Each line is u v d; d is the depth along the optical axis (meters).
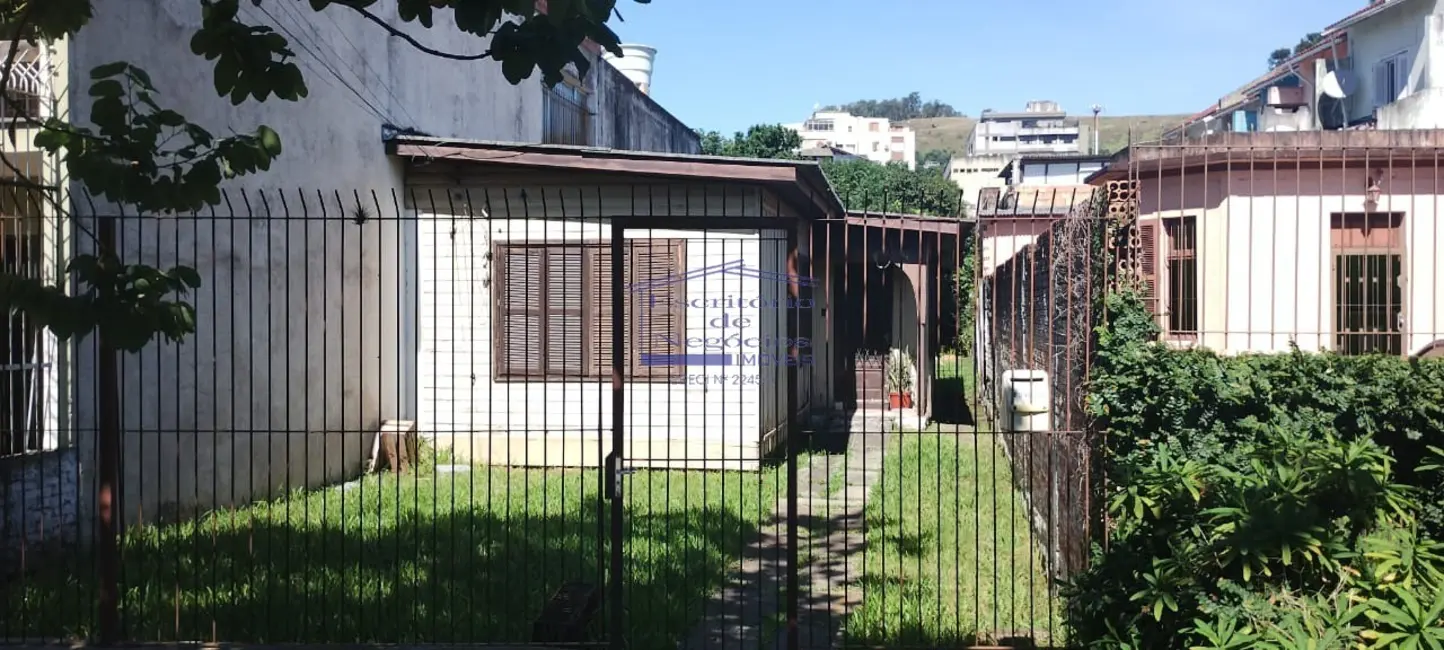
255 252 9.12
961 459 11.43
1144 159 10.10
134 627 5.73
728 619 5.97
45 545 6.94
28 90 6.86
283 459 9.41
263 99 4.38
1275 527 4.07
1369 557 4.05
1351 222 9.80
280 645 5.39
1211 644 3.82
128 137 4.28
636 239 11.07
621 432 5.30
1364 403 5.07
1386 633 3.70
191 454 8.42
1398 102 19.59
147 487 7.95
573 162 10.66
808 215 13.14
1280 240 9.88
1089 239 5.64
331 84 10.16
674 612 5.95
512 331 11.46
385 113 11.24
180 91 8.16
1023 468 8.84
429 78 12.34
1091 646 4.72
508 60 4.14
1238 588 4.01
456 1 3.85
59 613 5.75
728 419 11.11
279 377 9.38
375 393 11.20
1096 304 5.58
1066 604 5.55
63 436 7.07
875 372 15.39
